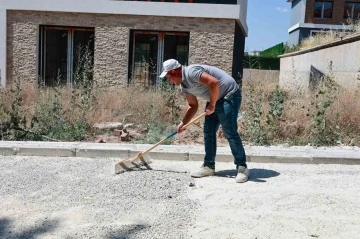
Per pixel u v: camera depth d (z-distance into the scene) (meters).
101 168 6.02
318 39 22.47
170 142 7.77
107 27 16.22
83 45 16.62
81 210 4.48
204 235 3.87
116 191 5.05
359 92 9.71
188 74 5.10
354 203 4.68
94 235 3.90
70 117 8.69
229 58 16.06
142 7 15.95
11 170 5.89
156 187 5.18
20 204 4.66
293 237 3.84
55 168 6.01
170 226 4.07
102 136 8.18
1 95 9.89
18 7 16.11
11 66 16.52
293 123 8.21
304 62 21.20
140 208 4.53
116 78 16.33
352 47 14.14
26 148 6.72
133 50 16.52
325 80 11.95
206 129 5.61
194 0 16.89
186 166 6.21
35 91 11.12
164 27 16.12
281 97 9.11
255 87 11.52
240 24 17.78
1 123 7.79
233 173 5.87
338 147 7.39
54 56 16.67
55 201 4.75
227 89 5.24
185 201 4.72
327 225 4.10
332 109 8.45
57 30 16.58
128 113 9.69
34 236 3.90
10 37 16.44
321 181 5.53
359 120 8.29
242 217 4.27
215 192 5.02
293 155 6.55
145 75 16.59
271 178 5.64
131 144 7.09
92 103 9.52
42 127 8.02
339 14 36.38
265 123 8.20
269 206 4.57
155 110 9.41
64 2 16.02
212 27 16.02
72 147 6.73
